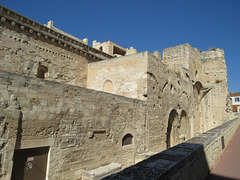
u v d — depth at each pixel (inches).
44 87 342.3
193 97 1179.9
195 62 1273.4
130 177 130.0
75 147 385.4
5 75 293.4
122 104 530.9
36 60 632.4
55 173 345.7
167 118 775.7
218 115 1270.9
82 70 808.9
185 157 179.5
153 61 700.7
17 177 302.7
